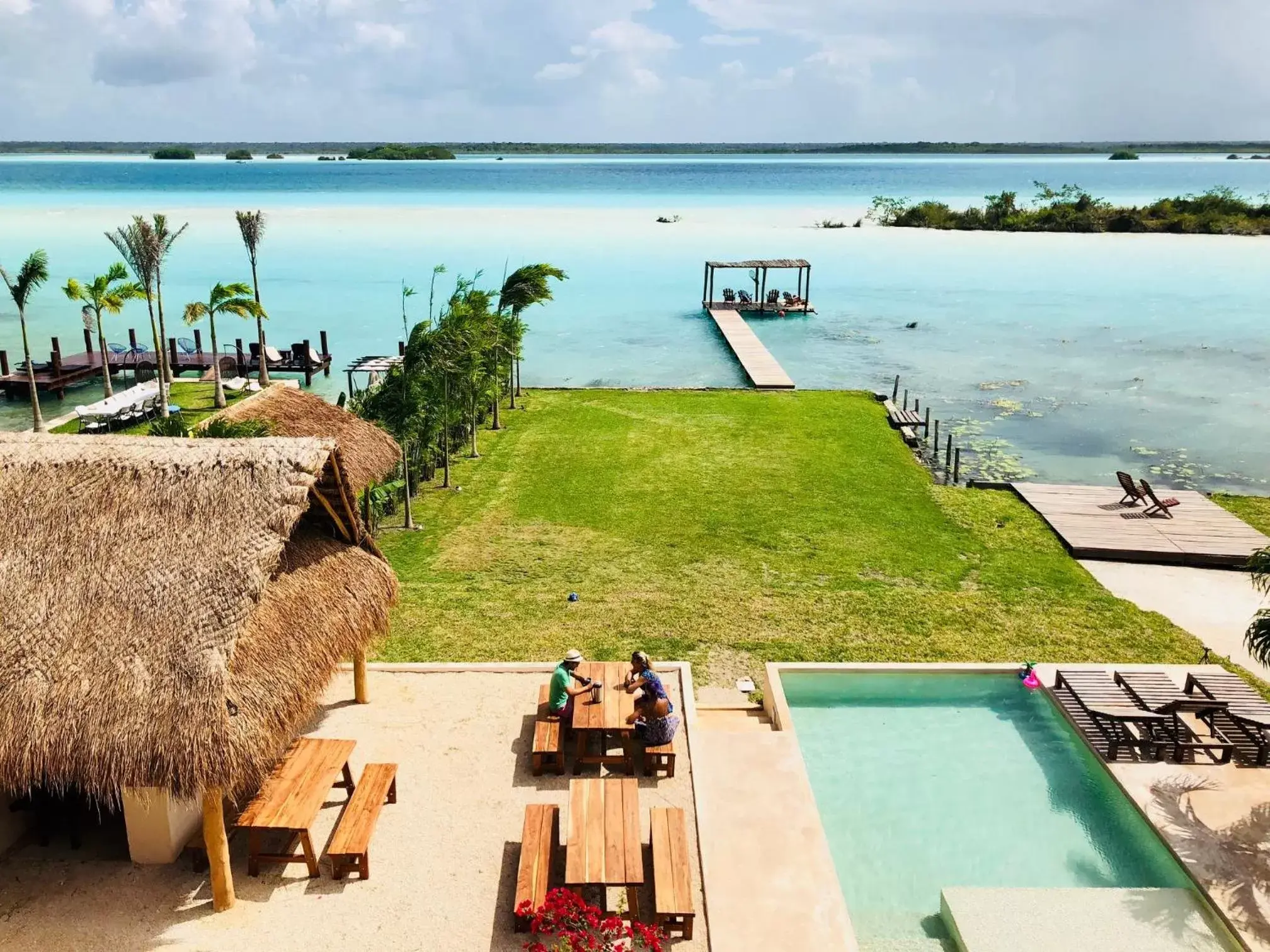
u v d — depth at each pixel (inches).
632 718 445.1
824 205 4702.3
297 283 2242.9
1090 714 492.1
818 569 717.9
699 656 585.0
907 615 644.1
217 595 338.3
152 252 1141.7
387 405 844.6
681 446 1033.5
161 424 611.2
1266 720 472.4
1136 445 1157.1
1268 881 382.9
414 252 2728.8
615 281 2409.0
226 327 1804.9
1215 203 3585.1
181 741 313.6
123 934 340.2
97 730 316.8
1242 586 716.0
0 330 1766.7
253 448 380.2
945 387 1434.5
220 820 340.5
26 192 5260.8
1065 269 2628.0
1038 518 847.7
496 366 1051.9
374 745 461.4
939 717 532.1
